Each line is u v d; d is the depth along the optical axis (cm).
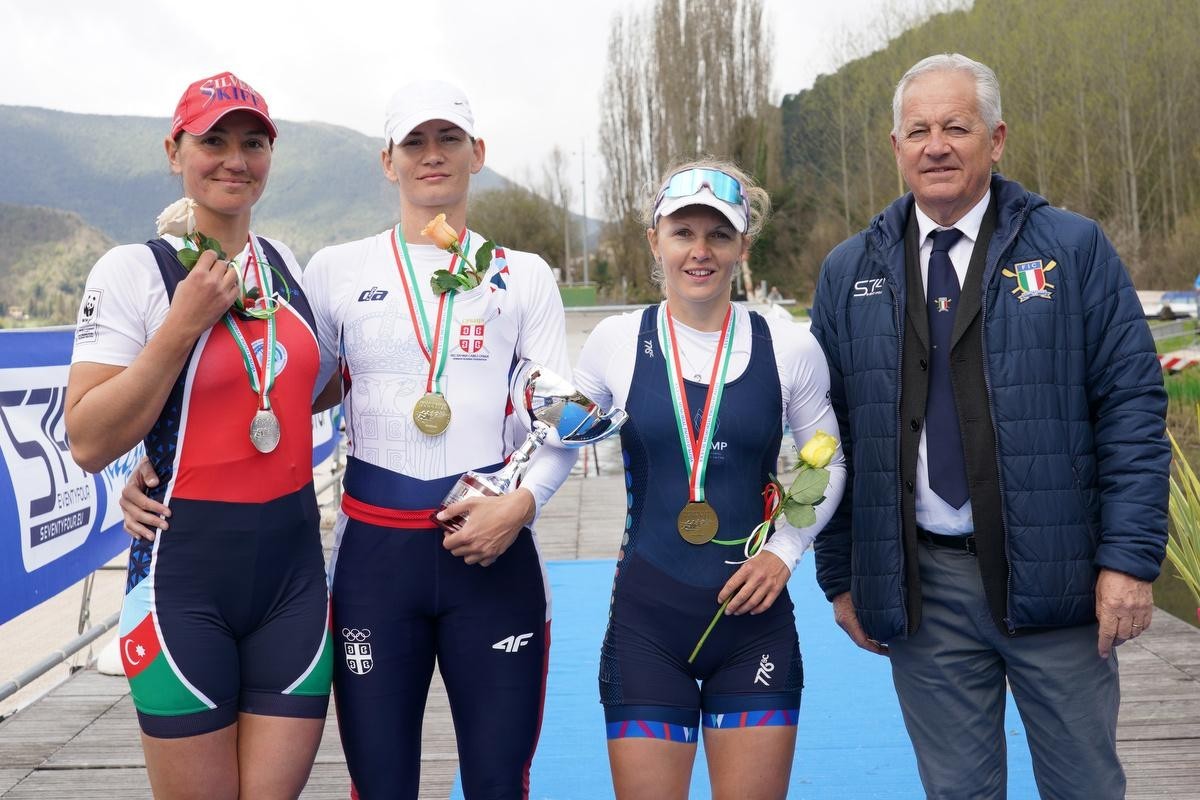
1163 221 2527
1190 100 2530
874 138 3300
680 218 225
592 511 784
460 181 240
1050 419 220
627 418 229
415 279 238
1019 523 219
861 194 3622
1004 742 241
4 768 351
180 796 205
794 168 4700
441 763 352
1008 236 224
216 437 212
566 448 230
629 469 235
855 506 240
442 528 229
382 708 228
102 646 546
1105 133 2606
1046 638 224
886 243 238
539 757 356
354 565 231
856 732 369
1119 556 214
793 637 226
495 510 220
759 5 4275
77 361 206
